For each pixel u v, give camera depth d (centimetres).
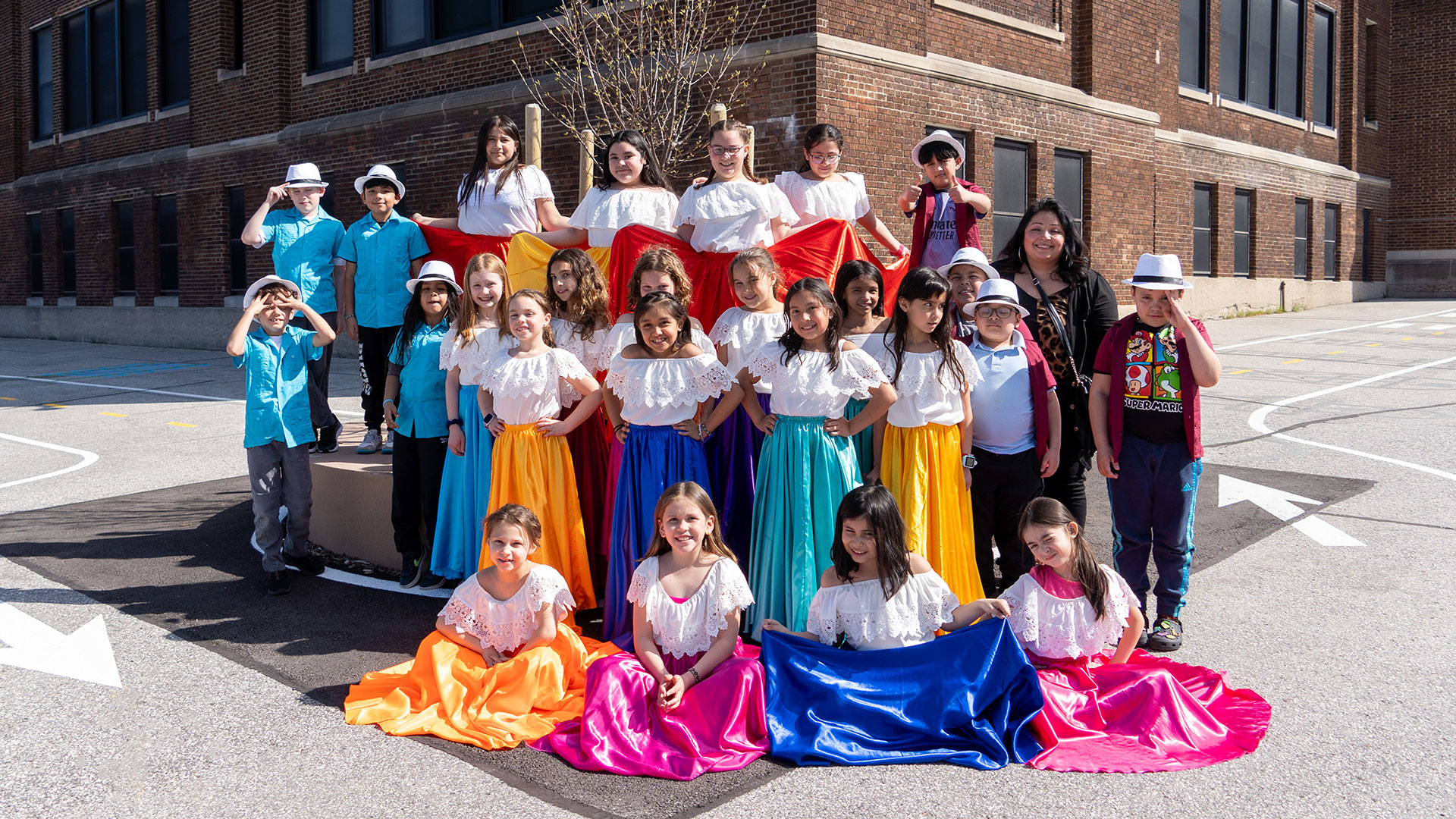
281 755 375
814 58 1211
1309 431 965
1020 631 414
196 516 742
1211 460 855
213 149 2036
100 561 634
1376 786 341
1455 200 2745
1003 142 1522
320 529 669
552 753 378
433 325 580
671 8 1266
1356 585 549
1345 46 2620
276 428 562
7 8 2611
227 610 543
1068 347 507
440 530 564
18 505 780
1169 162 1900
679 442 484
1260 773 352
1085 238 1680
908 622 411
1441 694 413
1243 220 2273
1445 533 636
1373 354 1532
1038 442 487
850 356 459
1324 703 407
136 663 467
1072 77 1656
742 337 496
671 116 1172
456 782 354
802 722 385
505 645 441
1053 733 378
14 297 2703
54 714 412
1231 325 2042
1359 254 2720
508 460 510
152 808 337
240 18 2036
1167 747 374
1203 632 489
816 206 590
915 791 344
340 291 761
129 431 1103
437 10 1628
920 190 607
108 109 2364
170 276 2225
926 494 471
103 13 2334
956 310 515
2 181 2692
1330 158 2592
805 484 462
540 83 1396
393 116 1661
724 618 418
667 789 348
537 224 654
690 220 552
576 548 518
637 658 423
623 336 529
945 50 1408
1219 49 2164
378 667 463
